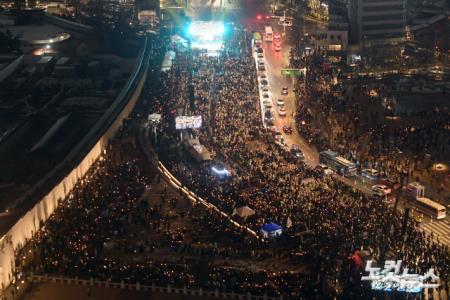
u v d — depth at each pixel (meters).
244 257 171.88
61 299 157.88
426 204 196.00
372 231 177.12
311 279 160.50
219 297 156.75
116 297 157.75
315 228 179.75
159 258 172.38
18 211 184.38
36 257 172.12
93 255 173.12
